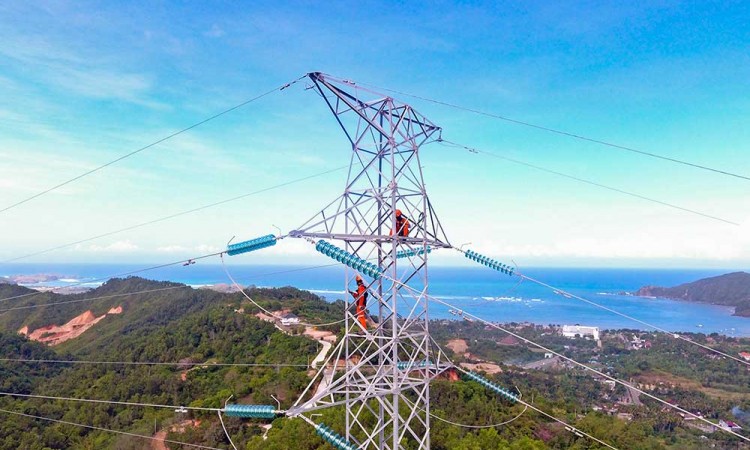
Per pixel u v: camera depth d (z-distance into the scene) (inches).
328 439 783.1
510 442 2110.0
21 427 2117.4
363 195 794.8
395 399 753.6
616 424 2618.1
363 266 718.5
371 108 791.7
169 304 4249.5
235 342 3120.1
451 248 884.0
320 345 2950.3
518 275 932.6
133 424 2265.0
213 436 2112.5
